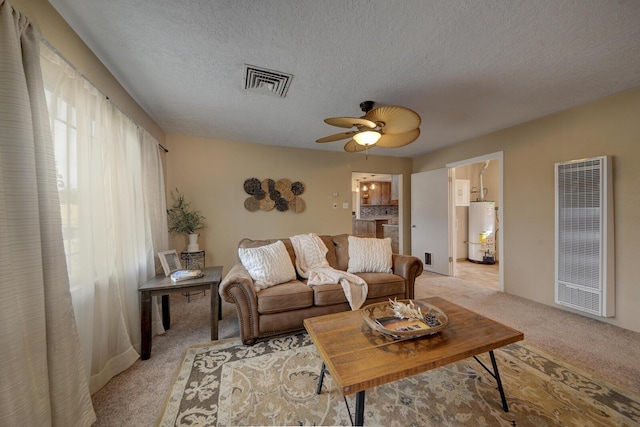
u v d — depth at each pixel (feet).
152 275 7.86
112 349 5.51
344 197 14.51
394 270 8.88
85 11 4.32
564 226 8.38
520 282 10.09
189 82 6.77
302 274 8.28
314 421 4.06
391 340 4.19
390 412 4.20
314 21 4.63
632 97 7.15
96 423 4.06
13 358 2.92
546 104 8.20
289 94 7.50
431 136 11.74
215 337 6.68
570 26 4.70
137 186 7.30
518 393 4.60
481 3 4.17
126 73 6.27
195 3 4.20
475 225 17.40
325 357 3.74
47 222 3.48
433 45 5.30
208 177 11.85
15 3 3.44
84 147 4.71
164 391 4.82
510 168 10.42
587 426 3.87
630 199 7.20
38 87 3.46
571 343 6.41
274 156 13.00
